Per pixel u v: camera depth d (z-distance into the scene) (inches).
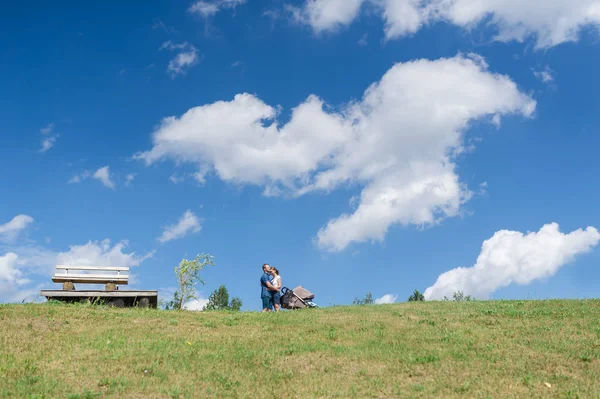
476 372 451.8
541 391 403.5
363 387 420.2
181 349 513.7
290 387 418.3
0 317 601.0
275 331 615.5
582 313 698.2
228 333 598.9
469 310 750.5
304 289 910.4
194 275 845.8
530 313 703.1
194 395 395.9
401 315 719.7
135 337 553.6
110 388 399.9
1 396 374.6
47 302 739.4
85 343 518.0
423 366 472.4
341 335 591.8
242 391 409.7
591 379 426.9
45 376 418.9
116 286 874.8
